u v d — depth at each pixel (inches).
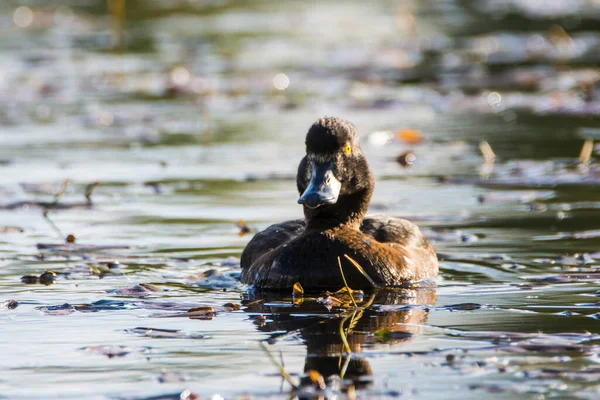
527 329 327.9
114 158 693.3
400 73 1066.1
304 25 1379.2
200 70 1077.8
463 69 1073.5
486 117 839.7
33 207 559.8
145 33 1309.1
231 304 366.9
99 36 1311.5
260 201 565.9
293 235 430.6
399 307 362.3
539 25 1349.7
